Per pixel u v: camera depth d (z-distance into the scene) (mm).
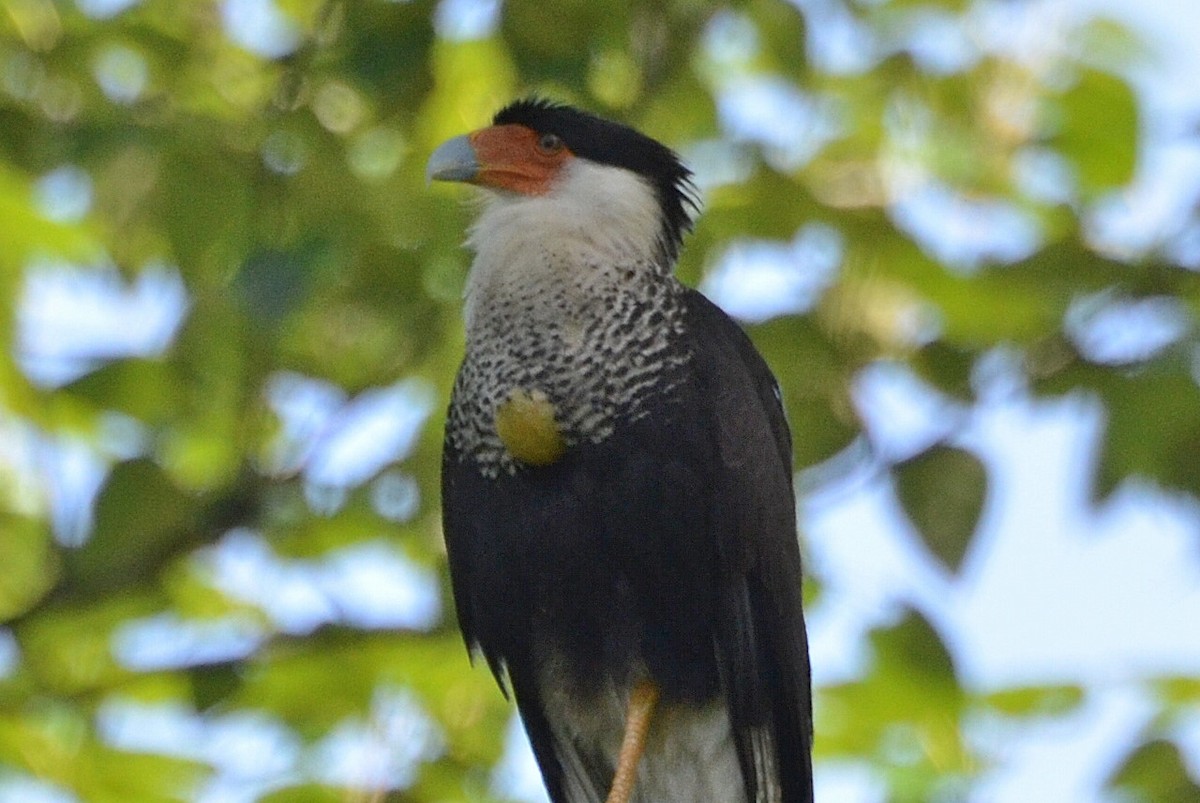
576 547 9648
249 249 10578
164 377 12047
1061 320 11211
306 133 11469
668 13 11867
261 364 12156
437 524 12297
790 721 9961
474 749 12031
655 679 9781
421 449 12211
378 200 11734
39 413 12477
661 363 9734
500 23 11305
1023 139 13203
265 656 11773
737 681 9711
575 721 10156
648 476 9609
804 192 12422
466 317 10133
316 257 10508
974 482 10477
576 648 9859
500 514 9781
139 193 11266
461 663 12023
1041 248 11391
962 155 13328
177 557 12102
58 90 12188
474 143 10336
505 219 10117
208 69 12602
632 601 9703
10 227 12297
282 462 12344
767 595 9789
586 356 9734
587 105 11344
